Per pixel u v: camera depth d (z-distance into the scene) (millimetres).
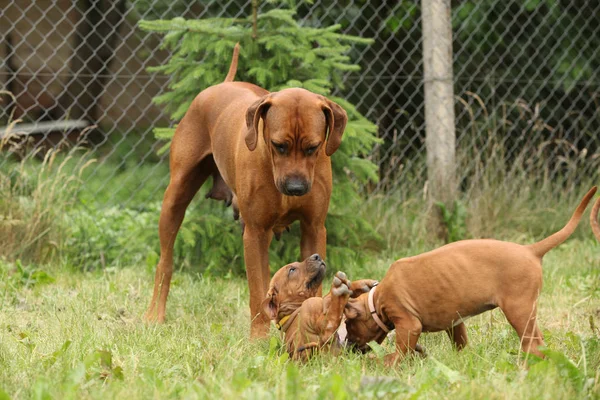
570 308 8820
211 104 8711
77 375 5578
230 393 5098
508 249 6199
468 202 13273
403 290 6414
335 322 6457
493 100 15461
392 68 17000
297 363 6441
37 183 11961
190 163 8844
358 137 10773
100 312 8922
